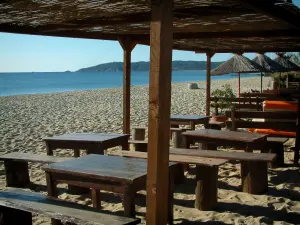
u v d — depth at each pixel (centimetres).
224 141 598
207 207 463
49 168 420
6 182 600
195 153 523
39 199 374
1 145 902
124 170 401
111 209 482
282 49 1034
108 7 450
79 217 320
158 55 290
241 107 1080
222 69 1230
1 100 2555
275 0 384
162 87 296
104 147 587
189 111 1546
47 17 539
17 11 490
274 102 860
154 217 304
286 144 848
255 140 564
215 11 446
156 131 298
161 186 306
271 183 568
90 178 397
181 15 474
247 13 448
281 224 414
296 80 2091
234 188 546
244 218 434
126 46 768
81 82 9231
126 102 784
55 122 1315
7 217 368
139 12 486
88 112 1623
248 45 941
